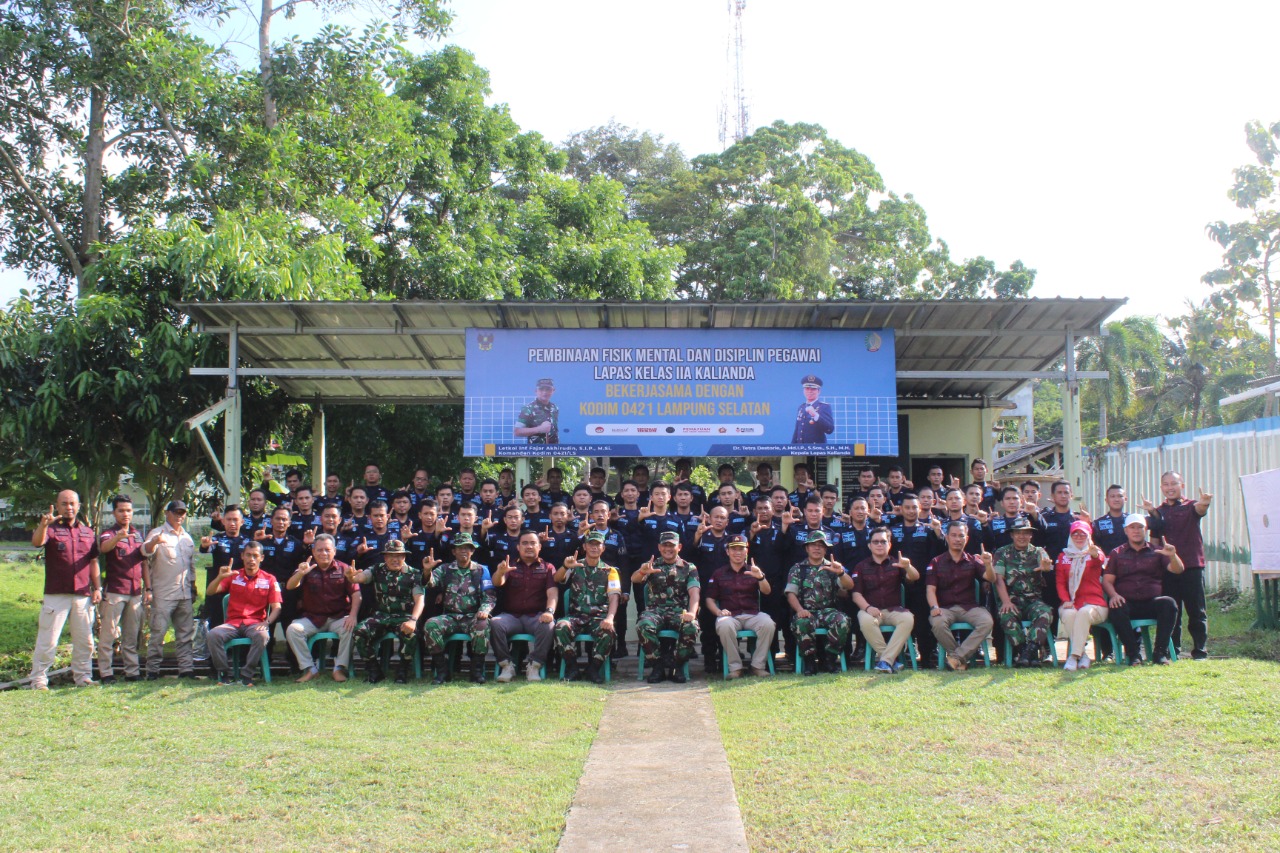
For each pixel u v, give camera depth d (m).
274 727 6.91
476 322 11.03
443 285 16.39
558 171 21.00
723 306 10.37
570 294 18.02
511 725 6.88
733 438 10.62
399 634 8.58
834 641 8.50
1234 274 31.25
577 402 10.66
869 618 8.52
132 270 11.83
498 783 5.57
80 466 11.86
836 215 32.03
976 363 12.59
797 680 8.22
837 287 30.73
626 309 10.50
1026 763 5.63
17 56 15.21
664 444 10.62
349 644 8.75
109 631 8.94
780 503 9.71
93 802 5.41
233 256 11.59
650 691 8.12
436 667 8.59
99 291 11.80
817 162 31.45
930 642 9.02
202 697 7.94
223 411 11.20
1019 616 8.55
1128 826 4.64
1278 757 5.53
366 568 9.41
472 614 8.73
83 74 15.44
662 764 5.90
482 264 16.70
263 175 15.40
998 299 10.11
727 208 31.47
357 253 16.22
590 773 5.75
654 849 4.61
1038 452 24.20
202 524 25.23
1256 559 10.21
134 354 11.52
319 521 9.95
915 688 7.59
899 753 5.91
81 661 8.77
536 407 10.66
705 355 10.68
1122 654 8.44
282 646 9.34
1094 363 27.83
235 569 9.26
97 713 7.49
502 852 4.61
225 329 10.80
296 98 16.42
